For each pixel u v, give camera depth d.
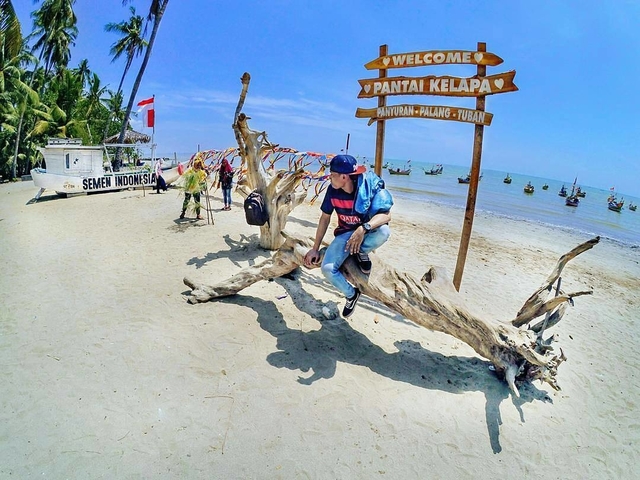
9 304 5.73
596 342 5.96
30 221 12.02
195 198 11.47
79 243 9.16
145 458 3.10
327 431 3.45
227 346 4.54
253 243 8.69
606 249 14.01
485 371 4.53
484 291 7.58
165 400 3.71
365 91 5.95
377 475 3.10
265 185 7.78
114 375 4.03
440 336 5.23
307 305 5.61
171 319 5.13
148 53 23.00
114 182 17.19
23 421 3.43
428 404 3.88
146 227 10.55
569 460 3.48
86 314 5.34
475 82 5.05
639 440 3.84
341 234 3.80
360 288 4.19
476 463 3.30
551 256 11.30
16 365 4.20
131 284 6.44
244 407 3.66
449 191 35.09
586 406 4.30
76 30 31.69
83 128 31.42
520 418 3.88
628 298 8.29
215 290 5.66
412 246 10.62
